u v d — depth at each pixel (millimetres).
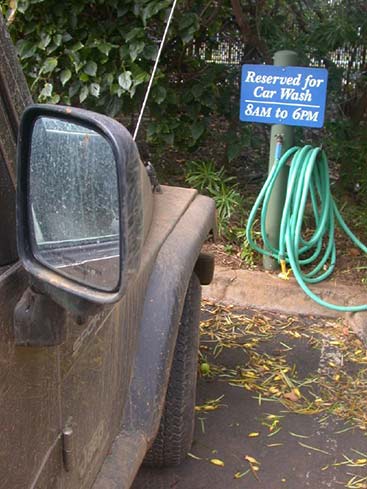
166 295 2186
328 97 5805
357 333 4203
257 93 4383
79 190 1320
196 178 5246
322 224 4441
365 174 5566
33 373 1376
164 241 2359
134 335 2109
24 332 1298
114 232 1275
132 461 1945
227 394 3537
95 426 1809
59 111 1265
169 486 2816
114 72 4883
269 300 4531
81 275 1317
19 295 1332
